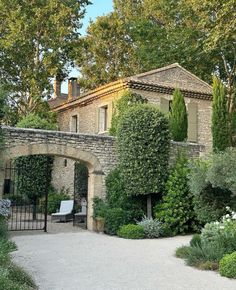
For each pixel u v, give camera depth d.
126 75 33.38
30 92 24.47
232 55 25.92
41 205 22.12
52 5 23.58
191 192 14.16
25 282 7.03
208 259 9.33
